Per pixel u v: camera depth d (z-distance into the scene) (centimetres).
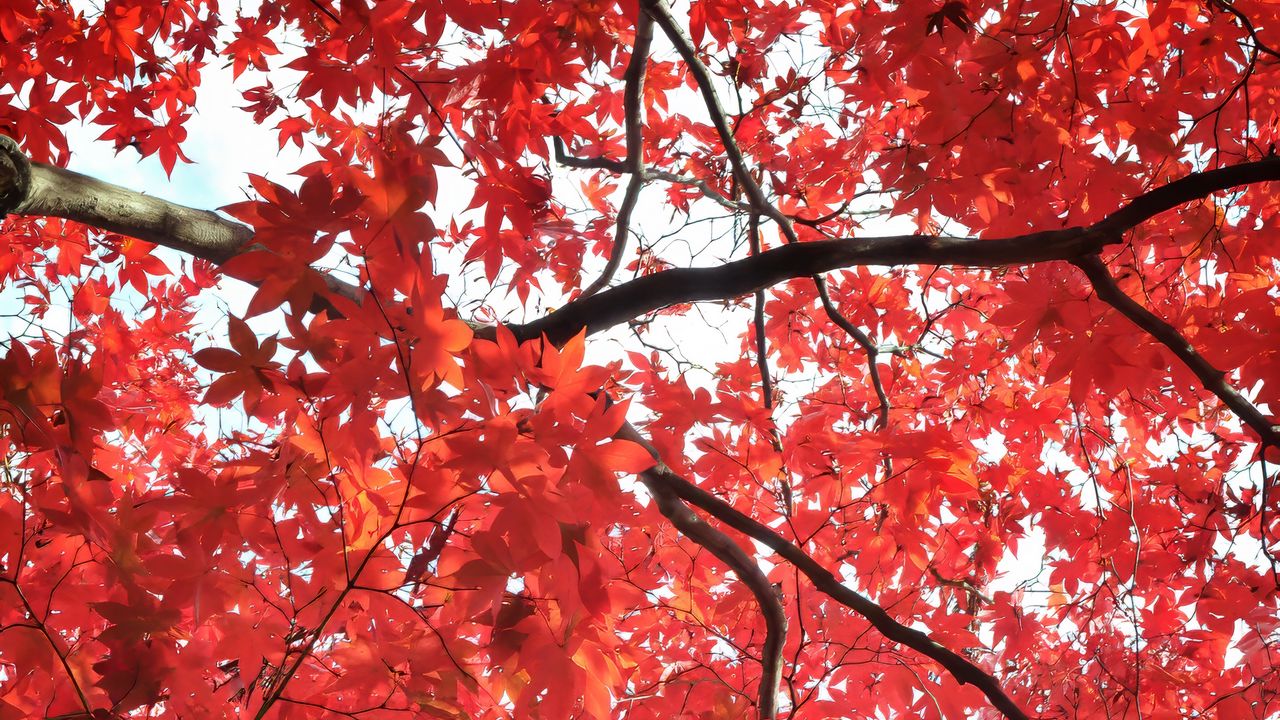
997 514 399
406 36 229
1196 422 418
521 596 196
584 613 198
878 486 274
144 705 185
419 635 198
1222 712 354
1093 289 286
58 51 304
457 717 193
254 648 194
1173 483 369
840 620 290
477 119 265
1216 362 267
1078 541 376
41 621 184
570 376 172
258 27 342
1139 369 251
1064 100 297
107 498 177
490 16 221
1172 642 380
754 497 351
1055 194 313
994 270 451
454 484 179
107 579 186
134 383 389
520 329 288
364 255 163
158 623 185
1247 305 268
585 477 174
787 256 285
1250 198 355
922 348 444
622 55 396
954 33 279
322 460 185
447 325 165
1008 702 258
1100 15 285
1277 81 305
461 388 170
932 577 393
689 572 338
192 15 337
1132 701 376
